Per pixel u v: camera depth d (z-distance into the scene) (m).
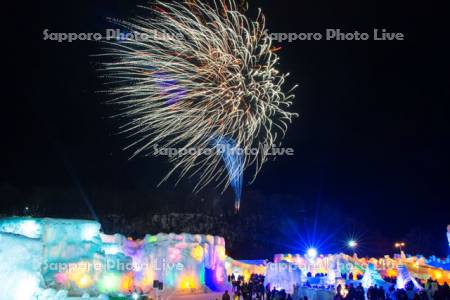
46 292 24.12
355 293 26.23
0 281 22.78
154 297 30.72
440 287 25.83
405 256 58.03
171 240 35.88
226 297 24.05
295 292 28.31
